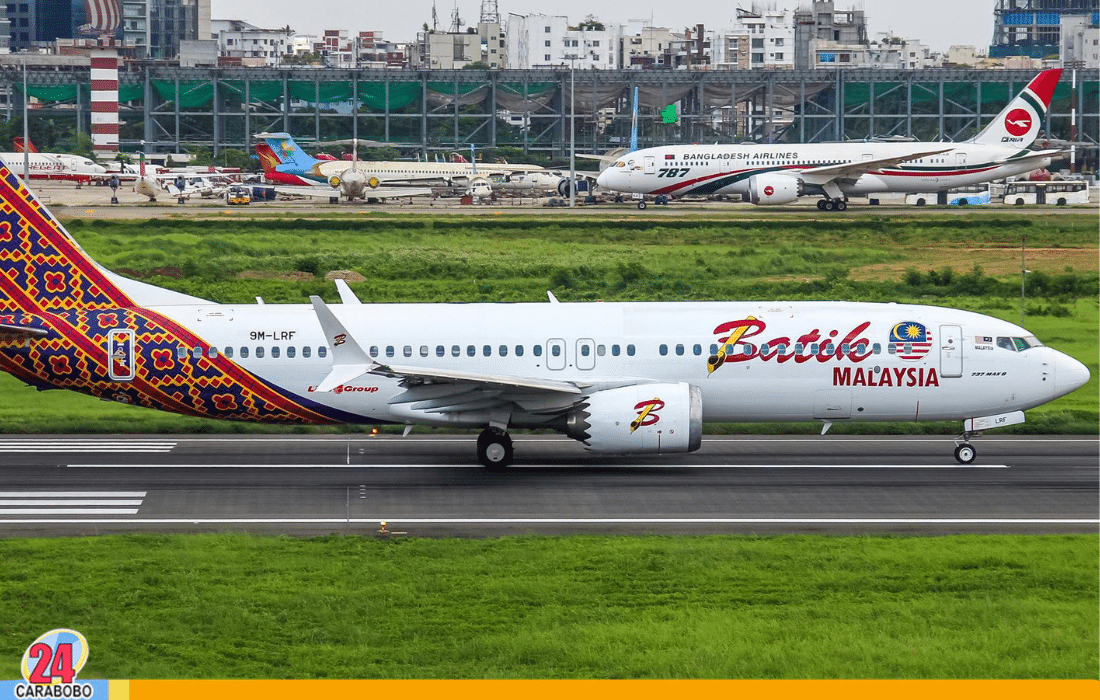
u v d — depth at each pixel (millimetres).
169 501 134875
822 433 158625
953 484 143500
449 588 102625
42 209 149625
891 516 128000
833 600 99812
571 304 156625
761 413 152500
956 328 151875
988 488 141375
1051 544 116062
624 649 89688
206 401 152000
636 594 101188
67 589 102188
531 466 153750
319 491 139875
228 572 107000
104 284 151875
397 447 166375
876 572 106875
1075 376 152250
